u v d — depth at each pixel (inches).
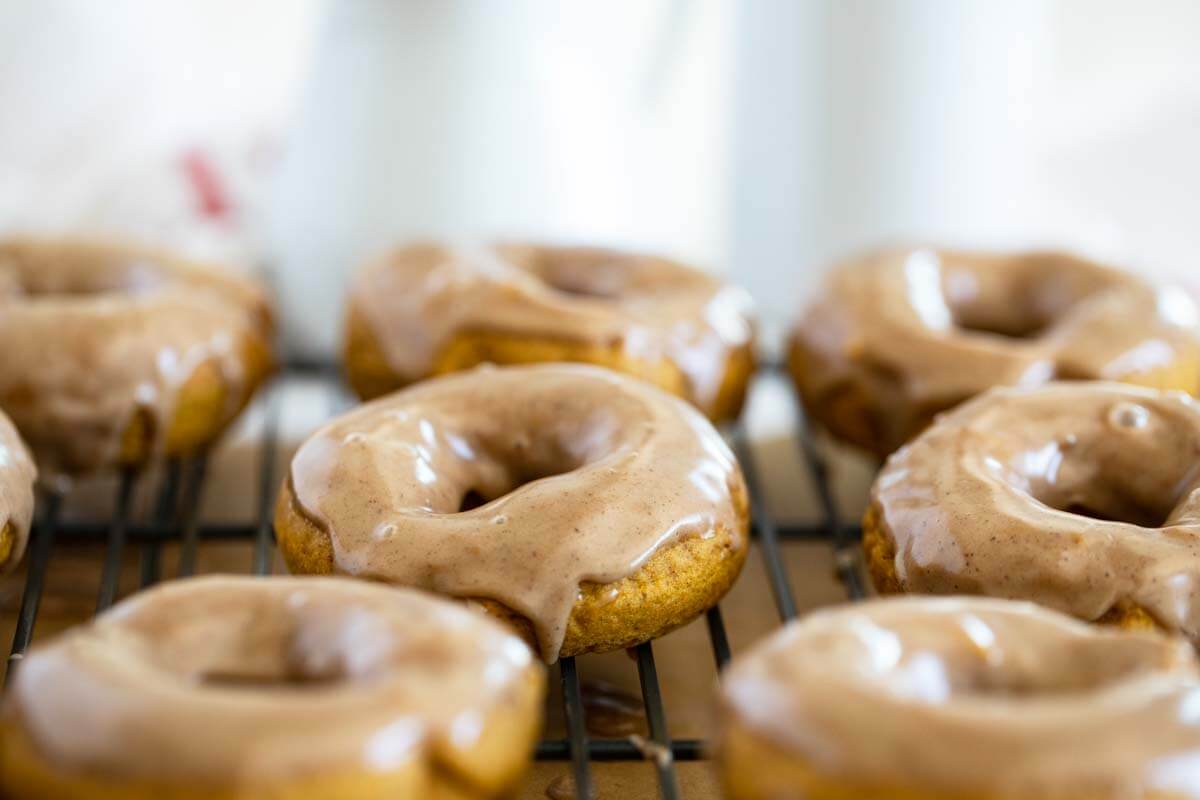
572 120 22.5
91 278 21.1
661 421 17.6
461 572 16.4
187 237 25.2
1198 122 25.1
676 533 16.8
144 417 19.3
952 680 14.7
